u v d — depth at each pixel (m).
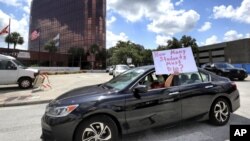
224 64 19.58
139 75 4.80
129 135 4.48
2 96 10.90
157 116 4.51
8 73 13.73
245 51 58.47
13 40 57.41
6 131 5.38
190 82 5.16
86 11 84.88
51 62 68.00
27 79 14.23
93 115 3.96
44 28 98.62
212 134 4.81
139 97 4.36
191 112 4.95
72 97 4.18
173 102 4.71
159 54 5.13
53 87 14.78
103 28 87.06
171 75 5.06
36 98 10.12
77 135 3.85
